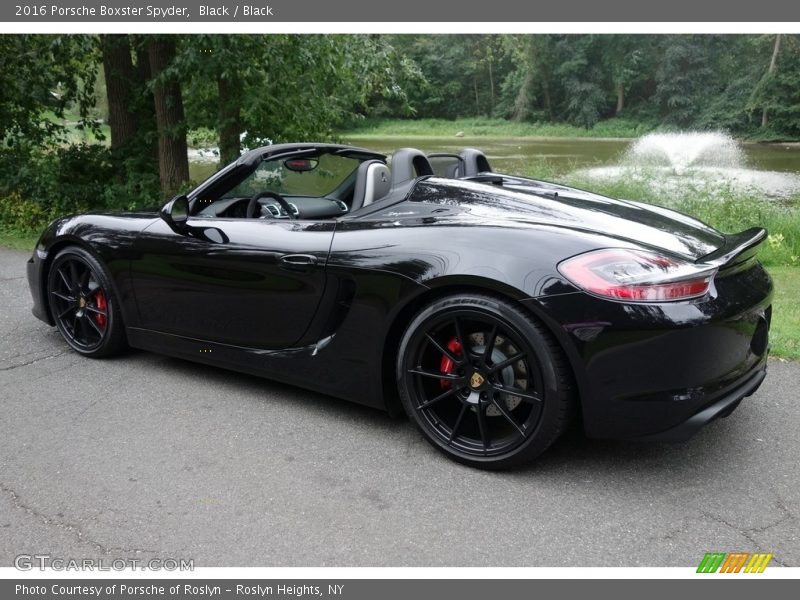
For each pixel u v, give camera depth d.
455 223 2.56
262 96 8.41
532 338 2.28
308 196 3.47
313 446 2.68
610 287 2.19
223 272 3.06
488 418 2.65
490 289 2.34
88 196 9.20
